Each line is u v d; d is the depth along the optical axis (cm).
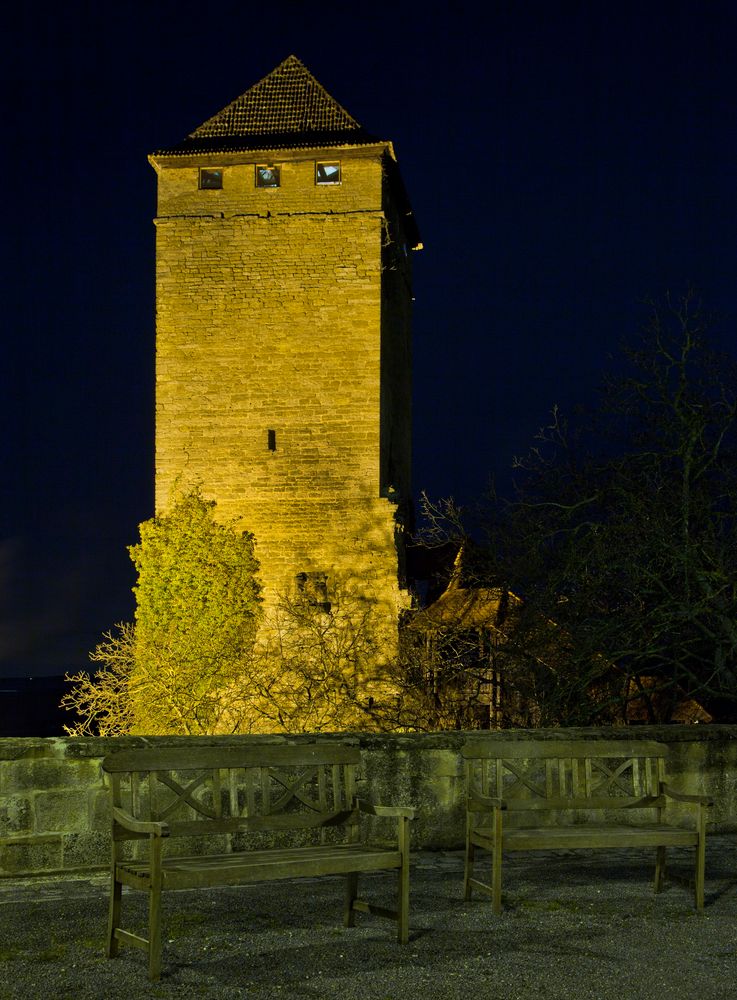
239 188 3653
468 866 742
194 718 2695
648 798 773
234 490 3559
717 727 1014
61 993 542
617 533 1803
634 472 1875
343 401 3547
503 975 572
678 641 1786
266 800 691
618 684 1833
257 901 732
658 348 1861
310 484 3528
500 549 2023
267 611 3456
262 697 2680
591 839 717
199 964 590
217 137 3747
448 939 639
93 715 2692
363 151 3594
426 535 2920
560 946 625
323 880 801
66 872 816
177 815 858
